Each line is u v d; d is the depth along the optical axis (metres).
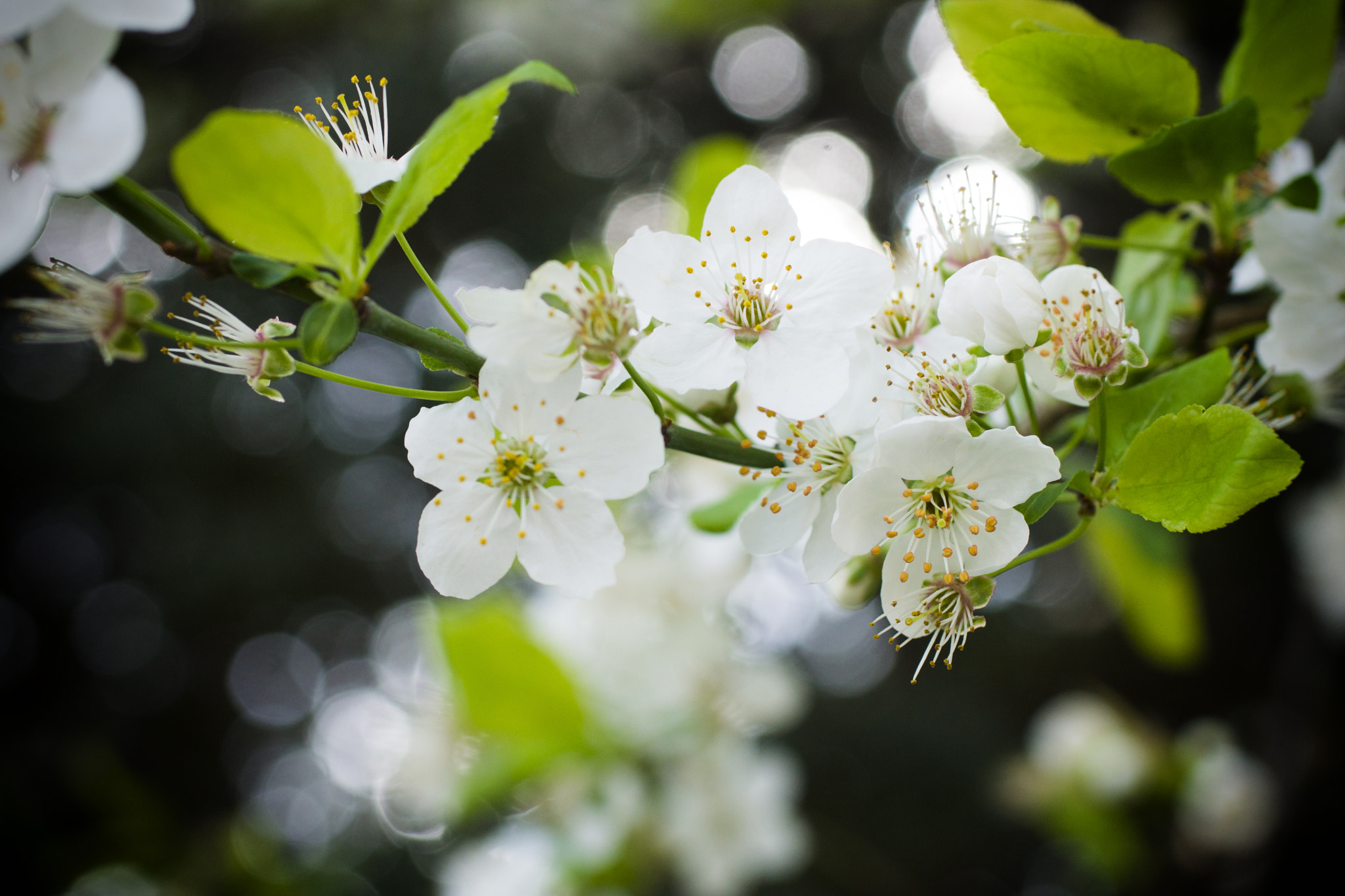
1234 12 0.54
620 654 0.47
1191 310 0.36
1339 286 0.34
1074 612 0.89
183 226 0.32
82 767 0.71
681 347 0.33
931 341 0.34
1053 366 0.33
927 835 0.86
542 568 0.33
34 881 0.71
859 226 0.37
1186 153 0.34
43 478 0.90
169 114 0.88
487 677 0.43
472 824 0.56
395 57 0.89
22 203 0.31
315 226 0.32
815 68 0.97
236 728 0.96
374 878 0.83
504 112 0.95
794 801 0.80
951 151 0.87
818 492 0.33
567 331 0.33
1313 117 0.59
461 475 0.33
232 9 0.88
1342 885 0.53
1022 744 0.86
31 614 0.94
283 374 0.33
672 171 0.97
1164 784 0.57
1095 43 0.34
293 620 0.96
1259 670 0.80
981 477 0.32
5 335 0.87
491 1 0.86
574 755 0.44
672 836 0.48
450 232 0.94
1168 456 0.32
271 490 0.93
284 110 0.90
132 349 0.32
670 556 0.46
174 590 0.92
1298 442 0.65
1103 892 0.79
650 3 0.87
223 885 0.68
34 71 0.31
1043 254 0.34
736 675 0.48
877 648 0.91
